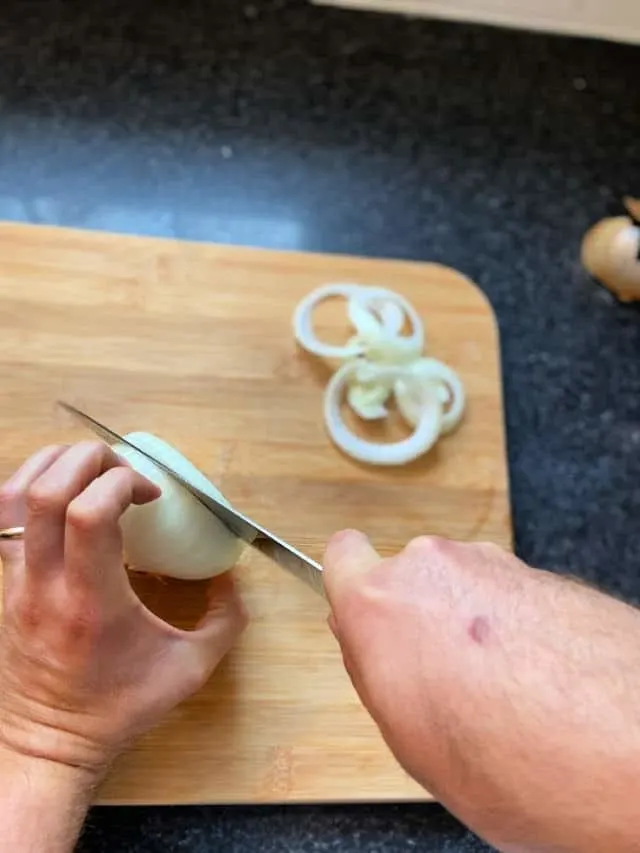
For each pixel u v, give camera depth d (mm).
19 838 295
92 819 357
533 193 503
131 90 487
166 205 467
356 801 364
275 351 421
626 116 532
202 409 408
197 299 421
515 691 183
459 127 512
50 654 305
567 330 475
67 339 404
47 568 299
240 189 479
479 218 492
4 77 476
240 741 362
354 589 219
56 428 393
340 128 501
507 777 179
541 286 481
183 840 360
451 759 189
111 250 419
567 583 210
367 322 427
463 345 442
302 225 475
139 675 318
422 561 216
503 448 427
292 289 433
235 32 510
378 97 511
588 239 483
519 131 517
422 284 447
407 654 201
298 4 522
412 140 505
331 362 425
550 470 446
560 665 185
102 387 402
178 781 353
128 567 361
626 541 441
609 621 194
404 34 528
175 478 337
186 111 489
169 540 342
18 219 450
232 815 366
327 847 367
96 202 461
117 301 413
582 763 173
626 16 538
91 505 281
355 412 419
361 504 407
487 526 416
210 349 416
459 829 377
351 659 216
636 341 479
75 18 494
